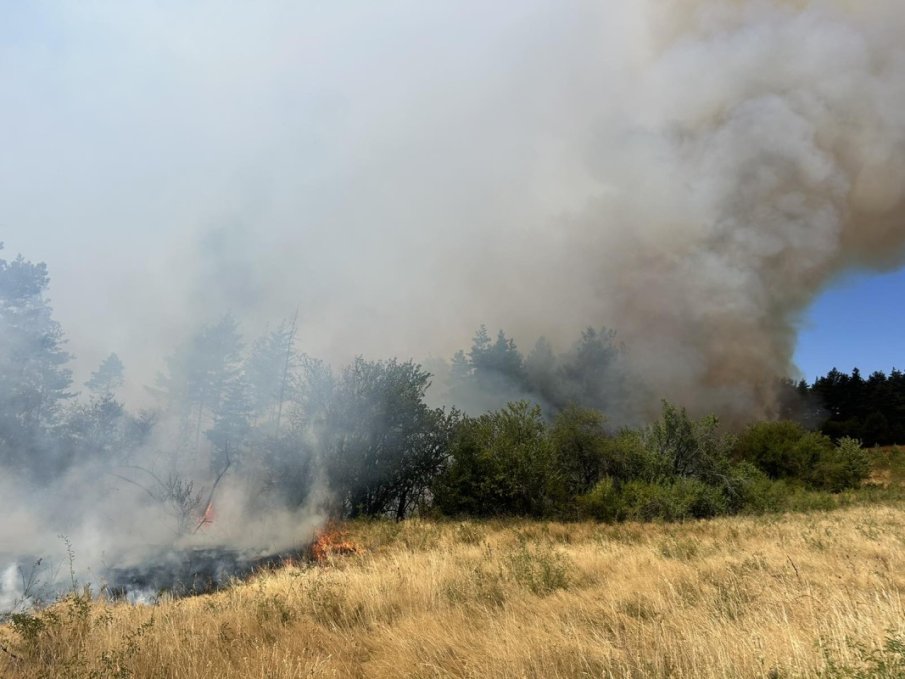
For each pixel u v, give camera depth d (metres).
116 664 3.85
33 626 4.50
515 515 16.25
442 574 6.82
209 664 3.83
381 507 17.67
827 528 10.73
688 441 19.17
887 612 4.26
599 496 16.22
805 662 3.26
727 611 4.86
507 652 3.98
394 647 4.32
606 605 5.37
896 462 38.22
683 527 13.20
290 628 4.97
